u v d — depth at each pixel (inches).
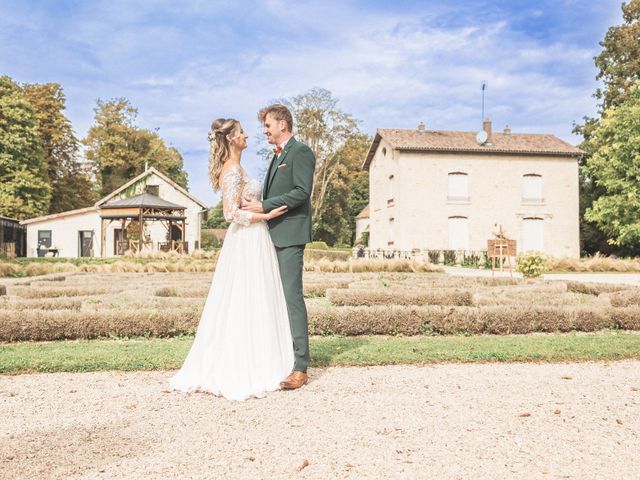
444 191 1230.3
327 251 1120.8
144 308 267.0
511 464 105.1
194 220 1405.0
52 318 232.4
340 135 1588.3
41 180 1397.6
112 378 173.6
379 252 1204.5
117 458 107.6
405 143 1224.8
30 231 1316.4
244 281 165.9
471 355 199.6
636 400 150.0
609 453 111.0
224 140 171.3
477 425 128.1
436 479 98.0
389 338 244.4
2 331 227.0
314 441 117.3
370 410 139.8
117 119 1987.0
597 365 194.1
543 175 1266.0
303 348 166.2
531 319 259.4
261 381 158.6
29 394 154.0
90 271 705.0
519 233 1255.5
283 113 173.9
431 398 151.0
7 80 1387.8
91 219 1334.9
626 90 1347.2
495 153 1246.3
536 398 151.5
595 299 347.9
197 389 159.3
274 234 170.6
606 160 1197.7
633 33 1359.5
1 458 107.3
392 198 1279.5
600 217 1174.3
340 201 1857.8
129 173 2010.3
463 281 474.9
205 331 165.3
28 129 1362.0
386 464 104.8
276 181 173.8
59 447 113.4
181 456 108.7
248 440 117.9
